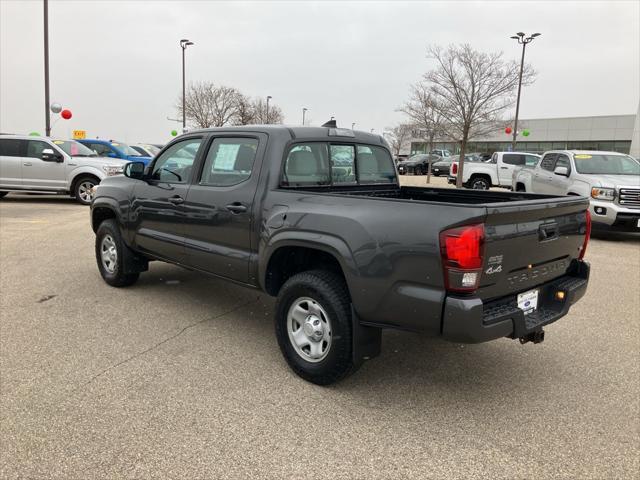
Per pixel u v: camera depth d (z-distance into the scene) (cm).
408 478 262
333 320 337
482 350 436
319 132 437
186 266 484
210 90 4203
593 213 973
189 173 475
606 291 627
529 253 326
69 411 315
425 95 2834
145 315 500
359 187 483
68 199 1620
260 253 393
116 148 1778
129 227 541
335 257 334
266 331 466
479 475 266
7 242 863
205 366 387
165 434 294
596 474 268
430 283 295
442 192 506
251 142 421
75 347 416
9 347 412
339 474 263
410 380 375
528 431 309
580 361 415
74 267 686
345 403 337
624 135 5078
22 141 1431
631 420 323
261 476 260
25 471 258
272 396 343
